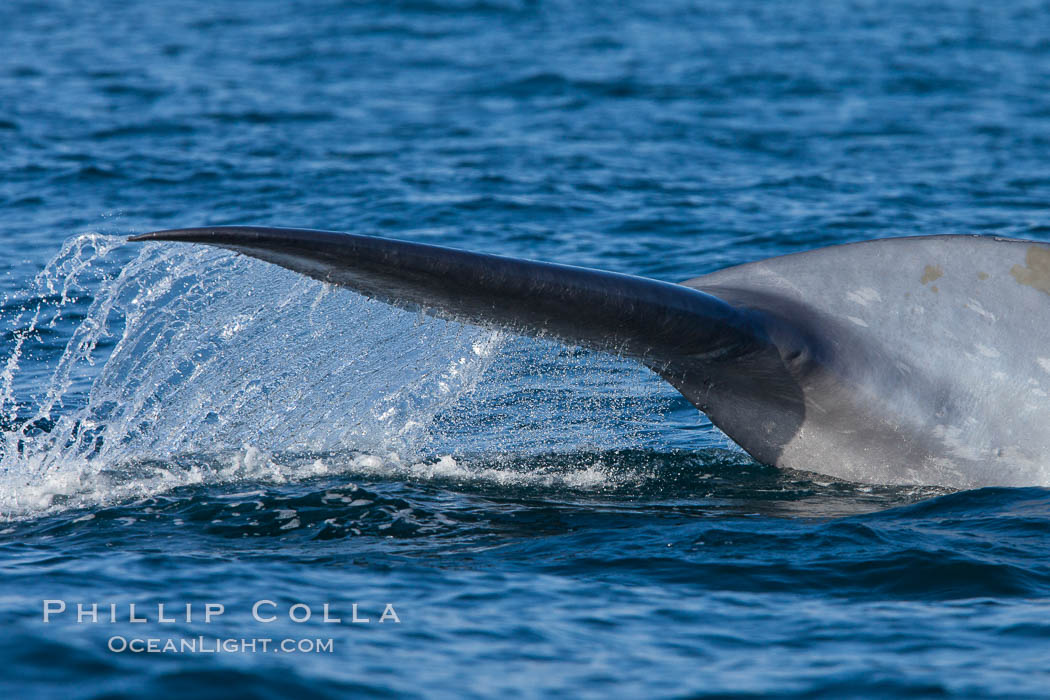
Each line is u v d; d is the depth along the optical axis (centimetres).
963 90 12469
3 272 5778
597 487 3241
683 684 2125
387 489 3170
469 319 2603
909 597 2486
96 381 3666
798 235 6769
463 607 2428
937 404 2972
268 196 7575
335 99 11594
